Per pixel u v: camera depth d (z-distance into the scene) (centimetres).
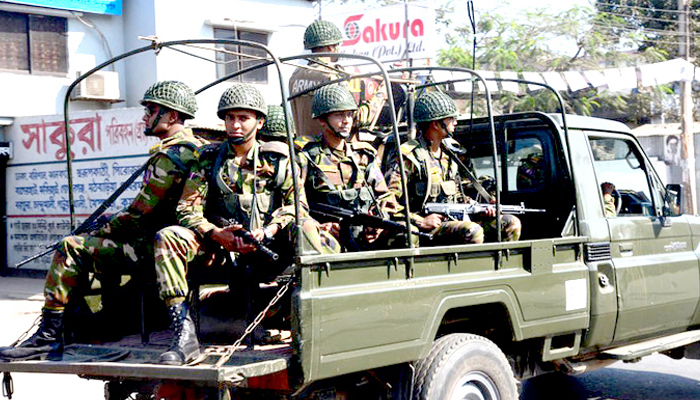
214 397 363
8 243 1477
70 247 416
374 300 373
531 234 547
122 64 1587
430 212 474
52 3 1469
